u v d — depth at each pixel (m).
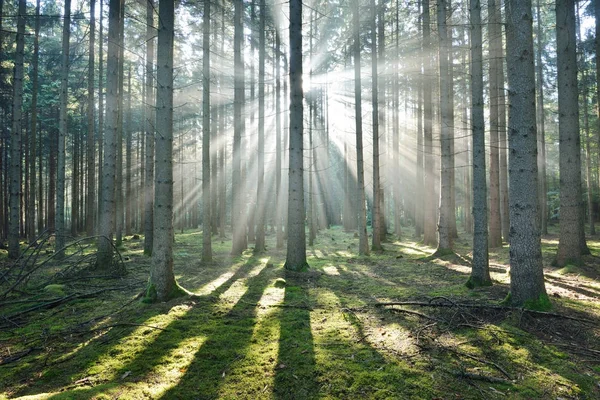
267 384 3.48
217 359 4.05
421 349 4.15
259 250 15.08
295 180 9.95
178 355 4.12
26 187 23.80
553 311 5.11
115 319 5.43
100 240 9.62
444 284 8.14
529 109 5.32
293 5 9.89
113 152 9.96
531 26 5.38
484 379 3.44
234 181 14.48
